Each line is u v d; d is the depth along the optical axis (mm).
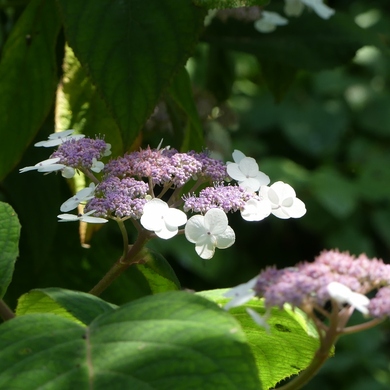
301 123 3723
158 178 1258
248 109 3748
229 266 3322
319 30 1643
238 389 1100
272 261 3543
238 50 1646
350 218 3492
